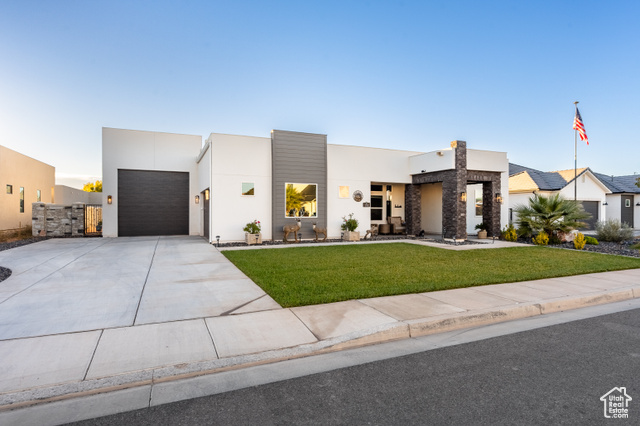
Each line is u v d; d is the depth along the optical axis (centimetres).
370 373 355
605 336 464
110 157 1783
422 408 287
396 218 2036
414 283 710
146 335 438
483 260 1029
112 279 766
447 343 441
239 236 1505
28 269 883
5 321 487
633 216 2634
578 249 1334
